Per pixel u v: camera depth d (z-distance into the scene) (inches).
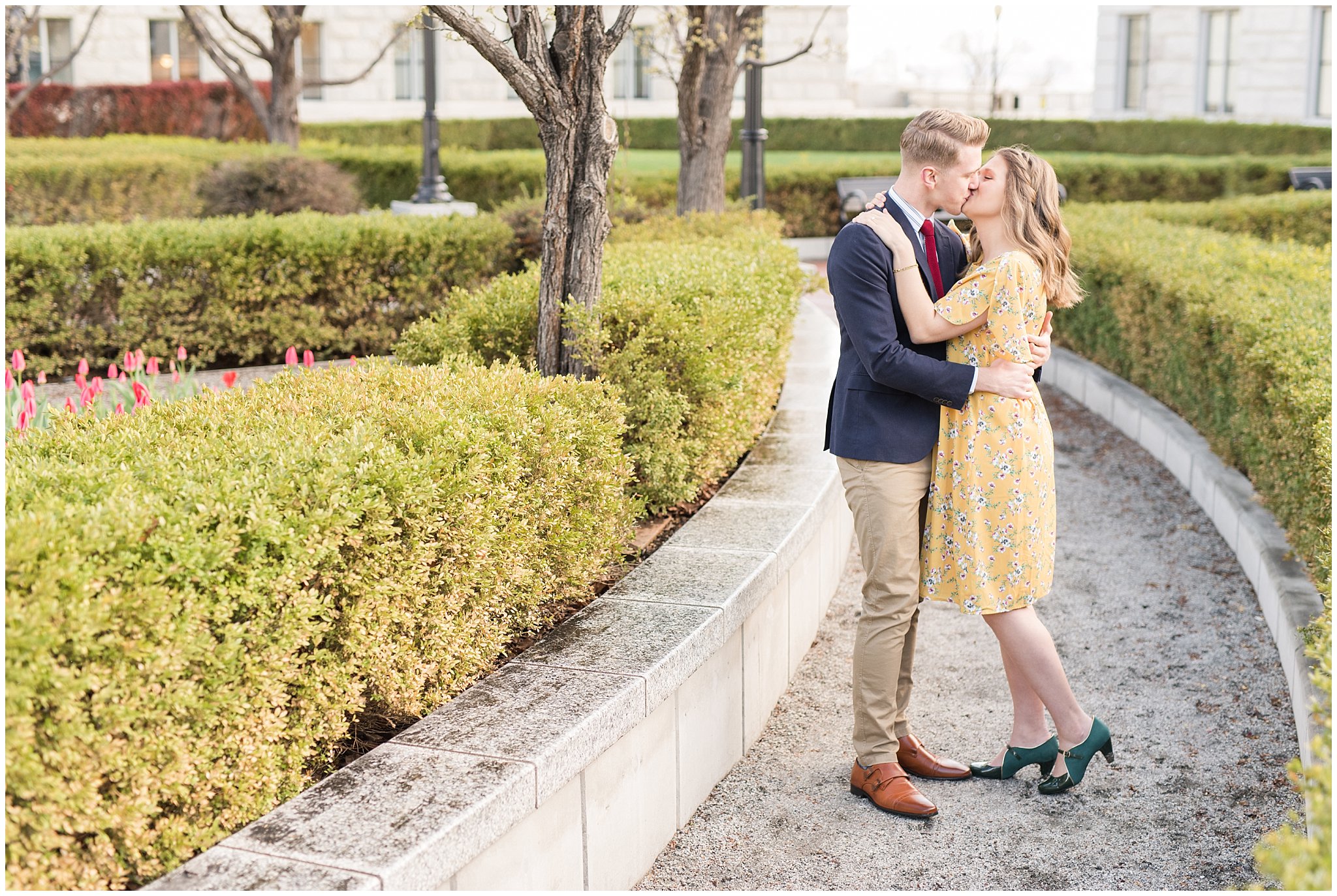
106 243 304.8
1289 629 165.2
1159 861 124.0
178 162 604.7
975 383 128.0
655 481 177.3
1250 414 212.5
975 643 187.2
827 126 1055.0
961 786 142.0
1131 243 330.0
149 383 238.1
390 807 95.3
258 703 96.6
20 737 79.1
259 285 320.2
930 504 135.0
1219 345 242.5
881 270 128.5
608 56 172.6
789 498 185.3
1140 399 301.3
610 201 403.2
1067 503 257.3
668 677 125.2
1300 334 197.8
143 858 91.2
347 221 341.4
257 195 485.7
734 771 146.6
